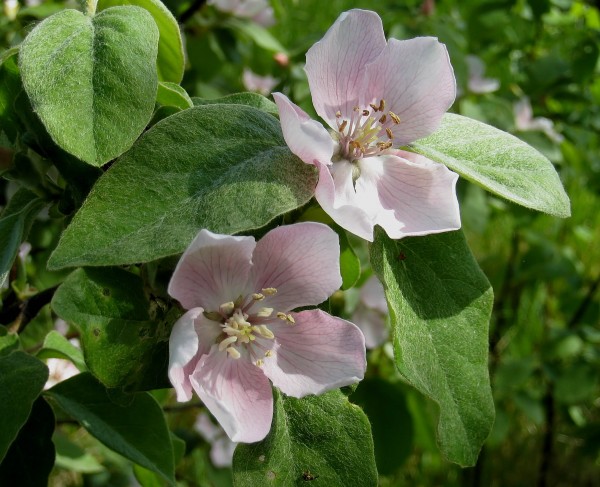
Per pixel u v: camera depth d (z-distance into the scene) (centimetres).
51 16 21
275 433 21
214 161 20
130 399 22
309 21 72
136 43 20
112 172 19
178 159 20
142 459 24
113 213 19
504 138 23
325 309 22
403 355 20
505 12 56
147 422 25
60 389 25
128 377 20
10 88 24
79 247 18
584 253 68
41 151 23
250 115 21
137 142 20
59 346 28
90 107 20
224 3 46
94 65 20
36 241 34
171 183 19
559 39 60
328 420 21
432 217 21
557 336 52
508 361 53
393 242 22
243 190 19
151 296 20
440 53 22
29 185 23
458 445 21
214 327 20
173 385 18
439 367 21
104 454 44
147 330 20
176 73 26
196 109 20
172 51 25
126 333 20
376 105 22
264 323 21
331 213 20
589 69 56
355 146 22
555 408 55
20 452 24
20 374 22
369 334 41
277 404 21
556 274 55
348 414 21
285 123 20
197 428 48
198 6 44
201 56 48
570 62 57
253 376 20
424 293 22
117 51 20
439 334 21
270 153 20
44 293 27
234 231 19
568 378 51
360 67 22
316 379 20
